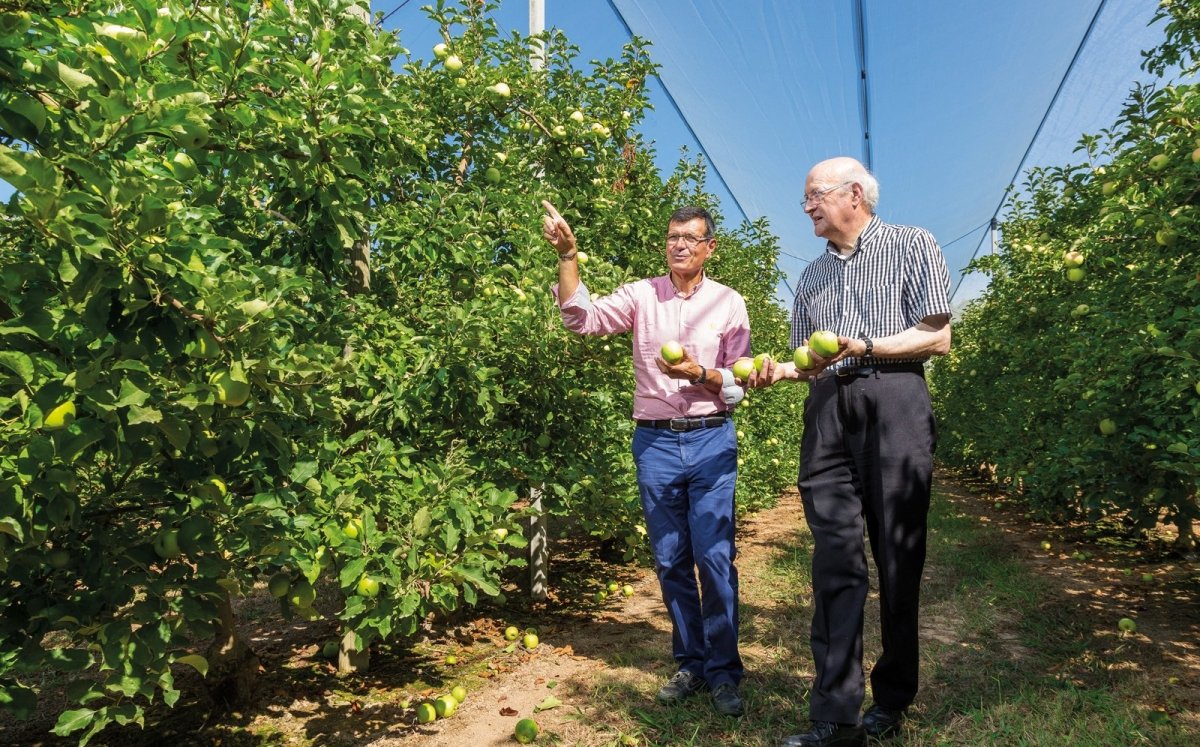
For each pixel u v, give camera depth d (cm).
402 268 397
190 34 186
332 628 455
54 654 198
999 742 262
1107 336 490
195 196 218
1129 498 486
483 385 362
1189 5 419
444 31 469
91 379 160
